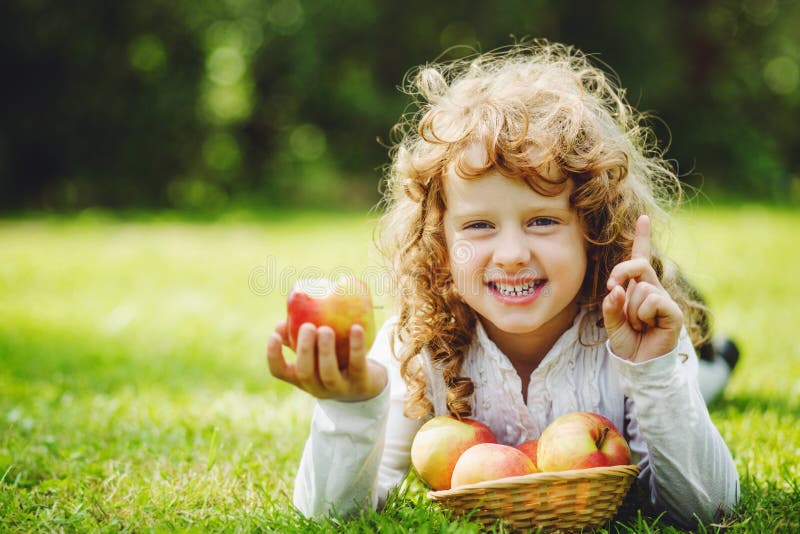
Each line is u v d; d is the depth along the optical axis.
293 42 16.94
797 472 2.18
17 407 3.03
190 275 7.18
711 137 17.22
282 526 1.82
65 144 15.91
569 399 2.01
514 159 1.83
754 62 18.55
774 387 3.21
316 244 9.02
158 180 16.69
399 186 2.20
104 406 3.03
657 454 1.77
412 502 1.99
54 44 15.45
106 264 7.92
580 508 1.69
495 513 1.71
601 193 1.91
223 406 3.07
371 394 1.71
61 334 4.75
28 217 14.18
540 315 1.89
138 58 16.62
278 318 5.25
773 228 9.86
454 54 17.20
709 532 1.82
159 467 2.36
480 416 2.08
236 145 17.58
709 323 2.70
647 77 16.98
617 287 1.73
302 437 2.67
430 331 2.06
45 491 2.19
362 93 17.16
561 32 17.20
